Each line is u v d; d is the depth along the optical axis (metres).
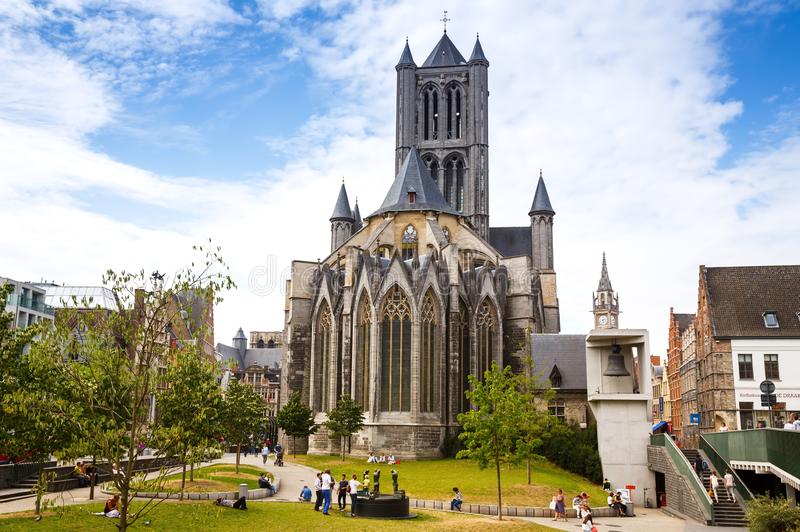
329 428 74.81
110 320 26.80
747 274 77.81
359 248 82.50
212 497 45.78
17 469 47.12
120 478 26.25
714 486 49.47
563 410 81.06
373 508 43.69
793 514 36.50
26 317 84.38
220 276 27.55
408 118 134.38
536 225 123.00
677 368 124.81
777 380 71.62
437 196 99.56
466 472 63.62
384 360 76.94
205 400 28.09
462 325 83.12
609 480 63.62
